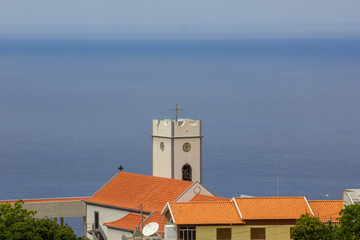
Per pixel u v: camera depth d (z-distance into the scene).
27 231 195.25
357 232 186.62
